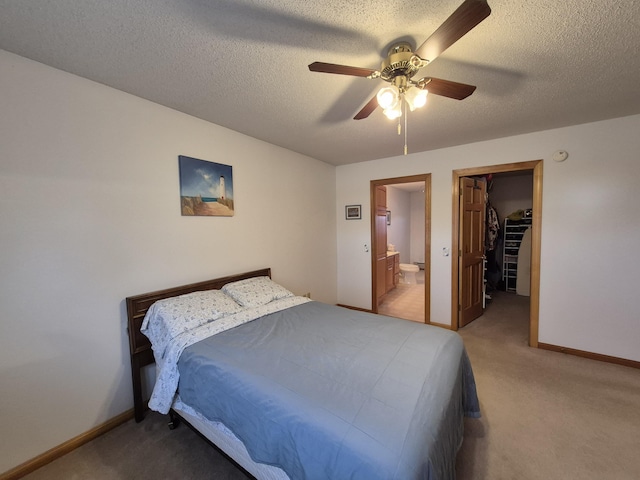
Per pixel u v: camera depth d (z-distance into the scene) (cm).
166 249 219
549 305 285
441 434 107
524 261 498
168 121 217
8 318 149
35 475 154
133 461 162
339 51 148
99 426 184
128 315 193
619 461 154
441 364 149
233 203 271
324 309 241
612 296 256
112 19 123
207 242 249
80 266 174
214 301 218
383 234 475
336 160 399
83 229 175
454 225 337
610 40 138
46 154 159
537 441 170
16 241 150
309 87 185
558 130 269
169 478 151
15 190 150
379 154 365
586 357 270
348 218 430
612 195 250
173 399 169
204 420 157
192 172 234
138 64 159
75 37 135
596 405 202
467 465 154
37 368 159
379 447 94
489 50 147
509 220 520
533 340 295
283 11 119
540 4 115
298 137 291
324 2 115
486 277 516
